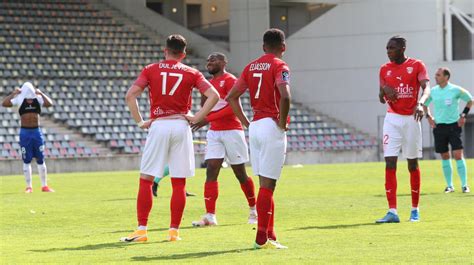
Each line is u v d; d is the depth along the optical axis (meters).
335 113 141.12
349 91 140.25
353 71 140.25
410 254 27.83
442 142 56.44
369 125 139.38
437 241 31.23
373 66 139.50
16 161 105.94
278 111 29.64
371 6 139.12
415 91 38.66
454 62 135.50
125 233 36.75
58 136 116.81
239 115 30.91
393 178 38.75
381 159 133.88
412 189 39.03
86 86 128.25
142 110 126.38
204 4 152.50
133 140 121.56
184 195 32.78
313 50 142.25
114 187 70.12
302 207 47.69
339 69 141.00
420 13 137.50
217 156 39.75
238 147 39.97
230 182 73.50
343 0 140.62
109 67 133.75
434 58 137.00
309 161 124.19
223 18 152.62
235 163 40.19
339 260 26.62
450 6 137.38
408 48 138.25
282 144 29.53
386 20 138.75
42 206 51.22
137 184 74.00
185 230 37.22
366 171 89.00
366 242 31.28
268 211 29.62
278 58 30.03
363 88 139.75
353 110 140.25
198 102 131.62
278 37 29.95
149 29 143.75
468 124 135.62
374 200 51.41
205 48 144.62
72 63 131.50
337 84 140.88
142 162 32.34
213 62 39.97
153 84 31.92
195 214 45.47
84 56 133.62
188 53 144.75
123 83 131.50
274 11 147.88
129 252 29.56
